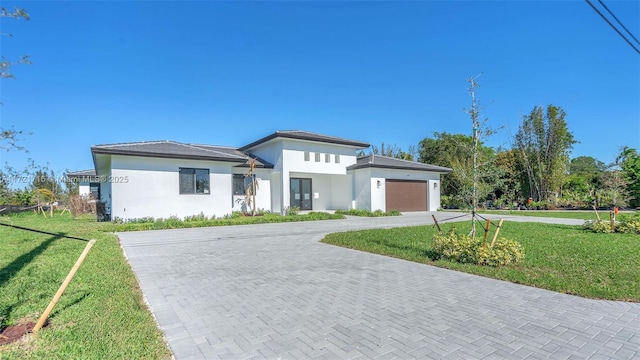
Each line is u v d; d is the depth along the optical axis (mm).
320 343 3227
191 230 13086
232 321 3811
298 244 9578
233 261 7203
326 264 6898
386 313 4055
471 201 7406
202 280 5629
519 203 29281
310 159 20625
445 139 35875
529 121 29812
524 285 5301
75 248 8328
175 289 5098
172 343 3238
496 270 6121
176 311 4141
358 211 20375
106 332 3387
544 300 4531
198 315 4004
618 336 3373
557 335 3402
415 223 15602
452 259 6984
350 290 5043
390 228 13172
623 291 4770
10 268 6129
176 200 15984
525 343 3215
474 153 7258
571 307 4246
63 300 4375
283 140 19516
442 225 14484
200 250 8586
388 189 22047
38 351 2990
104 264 6500
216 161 17094
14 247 8430
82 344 3121
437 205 24953
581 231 11781
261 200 20391
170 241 10164
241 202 19609
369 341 3270
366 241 9727
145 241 10156
